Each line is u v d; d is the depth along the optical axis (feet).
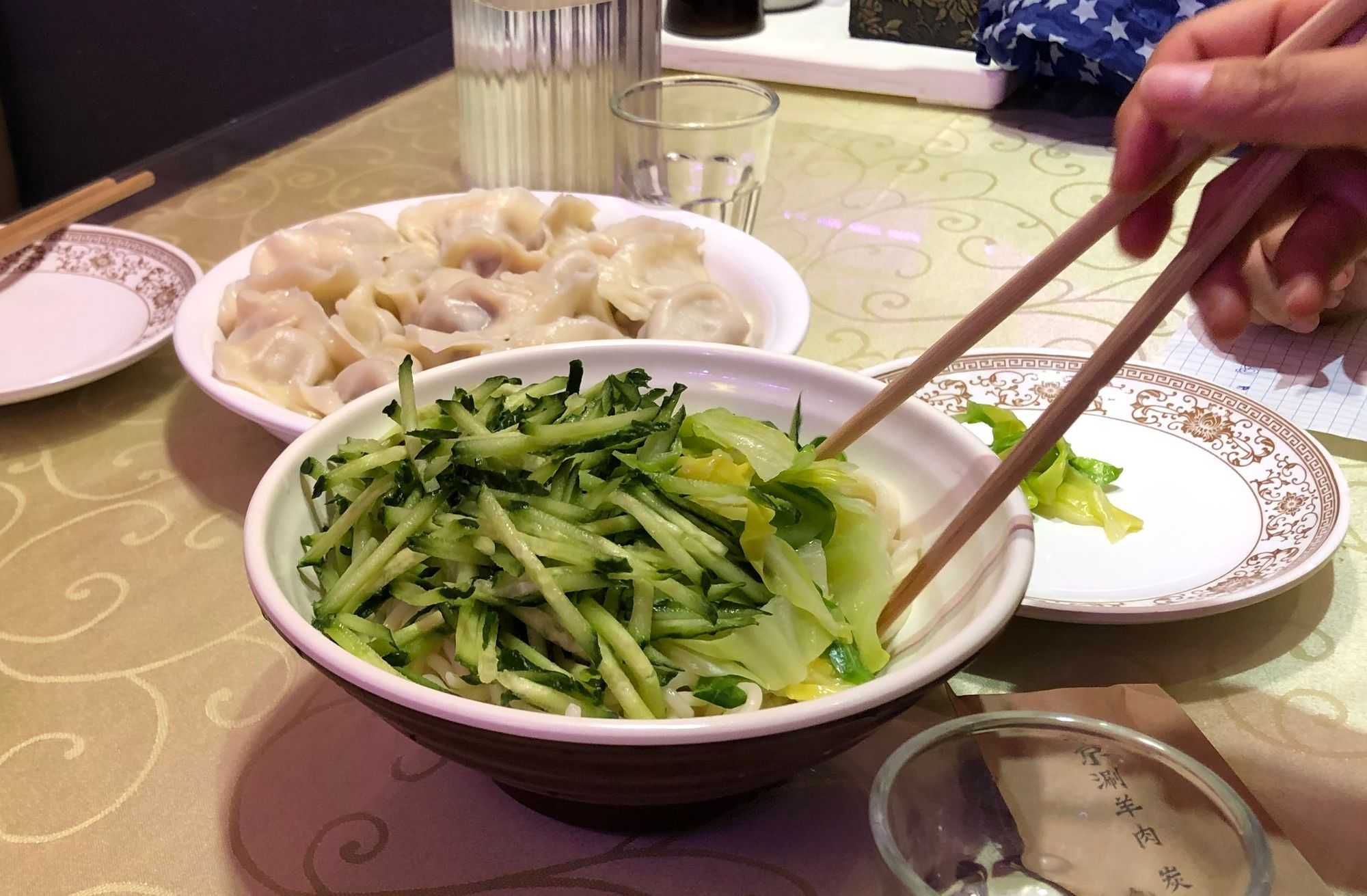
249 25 7.32
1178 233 4.32
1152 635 2.44
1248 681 2.31
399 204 4.09
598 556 1.88
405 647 1.89
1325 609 2.50
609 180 4.60
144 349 3.34
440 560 1.98
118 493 2.97
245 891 1.89
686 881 1.91
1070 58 5.49
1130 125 1.73
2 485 3.00
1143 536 2.70
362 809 2.05
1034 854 1.81
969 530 1.87
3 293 3.92
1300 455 2.80
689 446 2.20
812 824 2.02
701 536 1.95
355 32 7.79
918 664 1.63
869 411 2.04
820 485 2.11
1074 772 1.89
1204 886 1.70
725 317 3.41
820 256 4.26
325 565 2.01
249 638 2.47
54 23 6.88
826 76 5.81
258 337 3.21
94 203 4.16
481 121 4.47
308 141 5.33
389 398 2.30
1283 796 2.03
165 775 2.12
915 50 5.88
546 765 1.57
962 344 1.94
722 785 1.66
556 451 2.06
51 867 1.94
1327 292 2.46
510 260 3.81
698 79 4.61
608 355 2.47
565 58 4.29
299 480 2.08
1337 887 1.85
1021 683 2.31
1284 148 1.62
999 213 4.58
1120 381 3.23
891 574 2.06
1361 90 1.46
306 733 2.22
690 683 1.89
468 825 2.02
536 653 1.86
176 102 7.33
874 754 2.16
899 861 1.59
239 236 4.39
